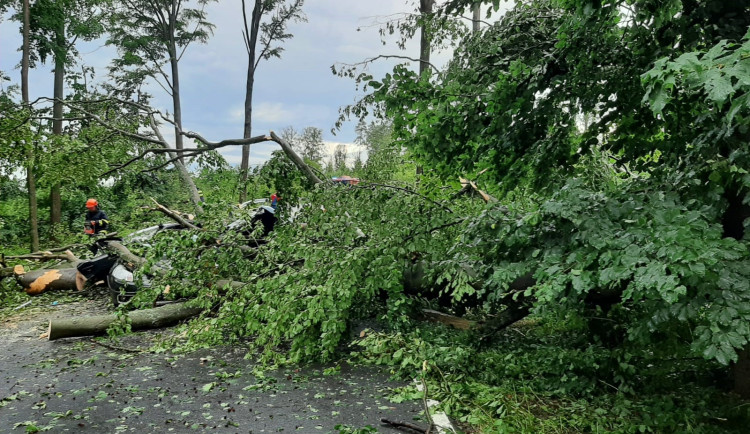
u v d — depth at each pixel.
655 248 3.02
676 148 4.27
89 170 11.45
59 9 18.98
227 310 6.01
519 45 5.64
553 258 3.66
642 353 4.61
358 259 5.61
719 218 3.82
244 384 4.91
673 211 3.15
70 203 19.84
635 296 3.06
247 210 8.33
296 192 8.12
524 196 6.48
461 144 5.54
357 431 3.68
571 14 4.53
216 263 7.24
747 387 4.20
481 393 4.46
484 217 4.40
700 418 3.80
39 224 18.28
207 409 4.26
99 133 11.80
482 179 5.92
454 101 5.15
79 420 4.04
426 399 4.34
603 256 3.23
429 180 6.69
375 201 5.96
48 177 11.88
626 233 3.31
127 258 8.75
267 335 5.62
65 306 9.02
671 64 2.59
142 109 12.34
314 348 5.52
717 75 2.45
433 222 5.60
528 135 5.23
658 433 3.74
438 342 5.85
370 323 7.27
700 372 4.66
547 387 4.64
